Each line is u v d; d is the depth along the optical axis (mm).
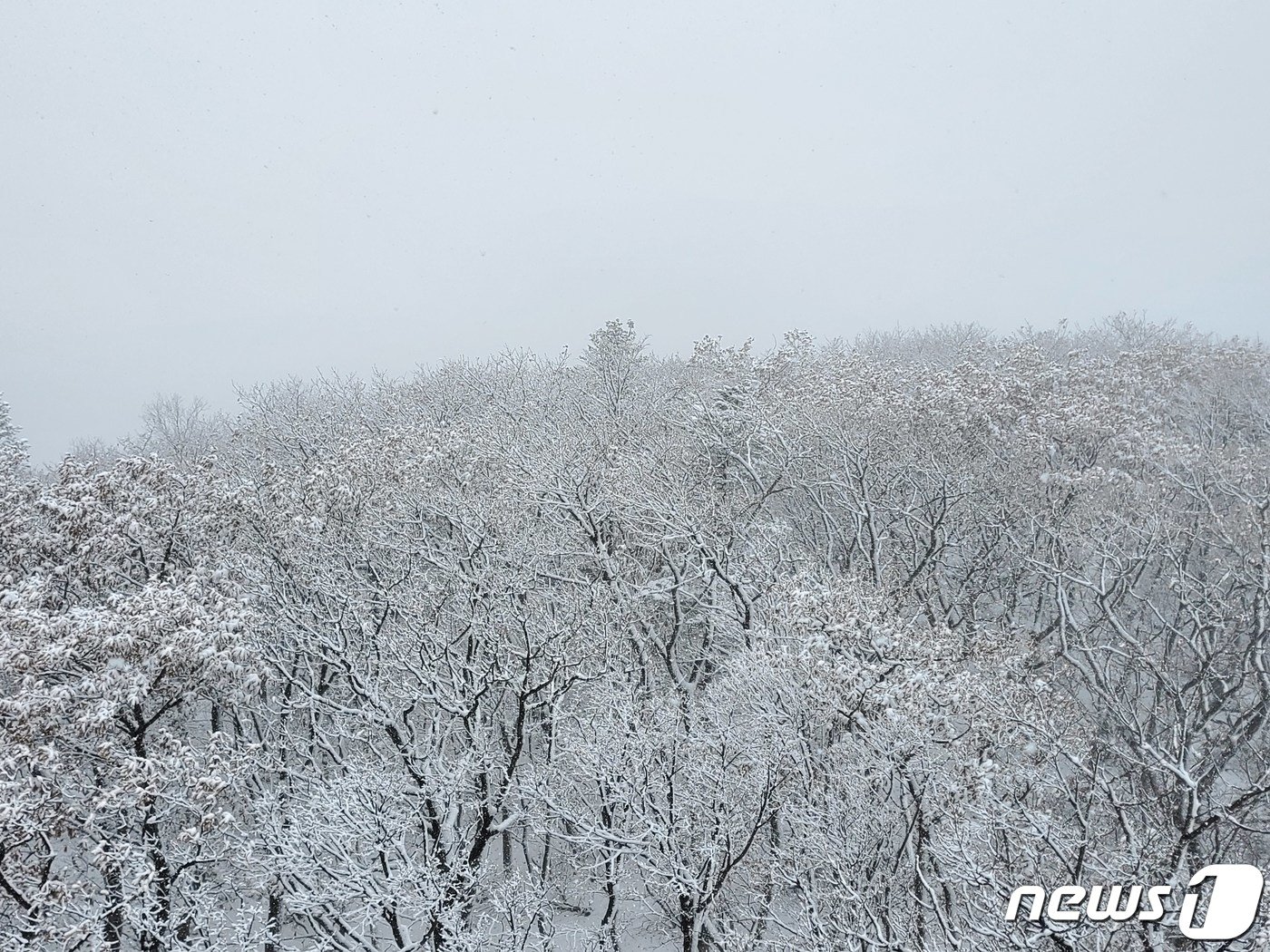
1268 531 18969
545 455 23531
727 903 16094
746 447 26406
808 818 14102
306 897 13375
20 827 11023
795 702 15164
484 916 15336
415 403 38000
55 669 12945
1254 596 20188
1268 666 19188
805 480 27641
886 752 13555
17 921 12297
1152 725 18219
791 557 24156
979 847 13289
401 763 17984
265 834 14531
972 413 25953
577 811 17094
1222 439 27172
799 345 34688
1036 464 24906
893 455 27141
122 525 16359
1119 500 22719
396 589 19547
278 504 19016
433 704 19172
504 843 19406
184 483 17906
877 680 14094
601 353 34438
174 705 14570
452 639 18984
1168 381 29219
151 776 12297
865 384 30438
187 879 14523
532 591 20266
